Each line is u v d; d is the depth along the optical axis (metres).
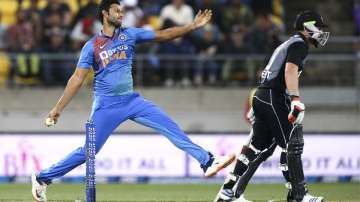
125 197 45.75
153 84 68.44
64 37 67.81
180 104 67.25
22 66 67.19
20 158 57.62
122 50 34.38
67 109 66.19
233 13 69.25
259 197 44.28
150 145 57.72
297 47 33.91
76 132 57.62
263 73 35.03
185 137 34.69
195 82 68.56
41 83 67.94
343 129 65.62
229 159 34.12
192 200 43.09
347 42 75.38
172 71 68.62
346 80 71.88
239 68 68.25
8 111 65.81
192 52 67.94
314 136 57.81
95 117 34.53
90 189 30.50
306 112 67.31
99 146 34.81
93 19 67.12
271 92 34.47
